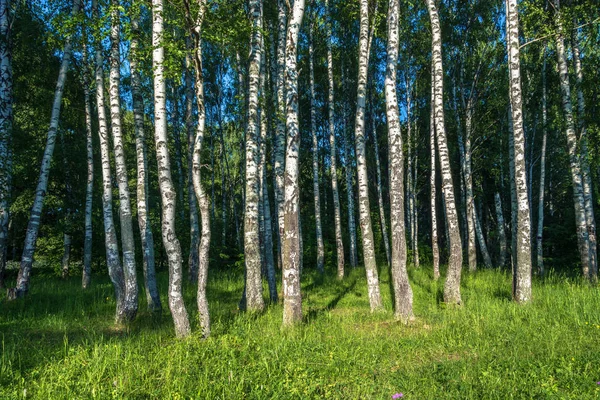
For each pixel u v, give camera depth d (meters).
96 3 10.27
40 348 6.52
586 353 5.86
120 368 5.30
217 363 5.59
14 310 9.64
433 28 10.80
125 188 9.21
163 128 7.25
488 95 18.88
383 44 22.69
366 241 9.81
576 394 4.51
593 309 8.60
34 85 16.20
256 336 7.06
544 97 17.02
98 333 7.85
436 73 10.72
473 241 17.53
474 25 19.06
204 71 23.31
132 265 9.02
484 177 23.14
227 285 14.01
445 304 9.98
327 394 4.63
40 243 21.50
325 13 17.81
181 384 4.74
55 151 18.19
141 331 7.71
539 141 23.14
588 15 13.45
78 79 16.05
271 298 11.11
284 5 13.26
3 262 12.84
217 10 7.97
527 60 17.95
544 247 24.70
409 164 22.66
